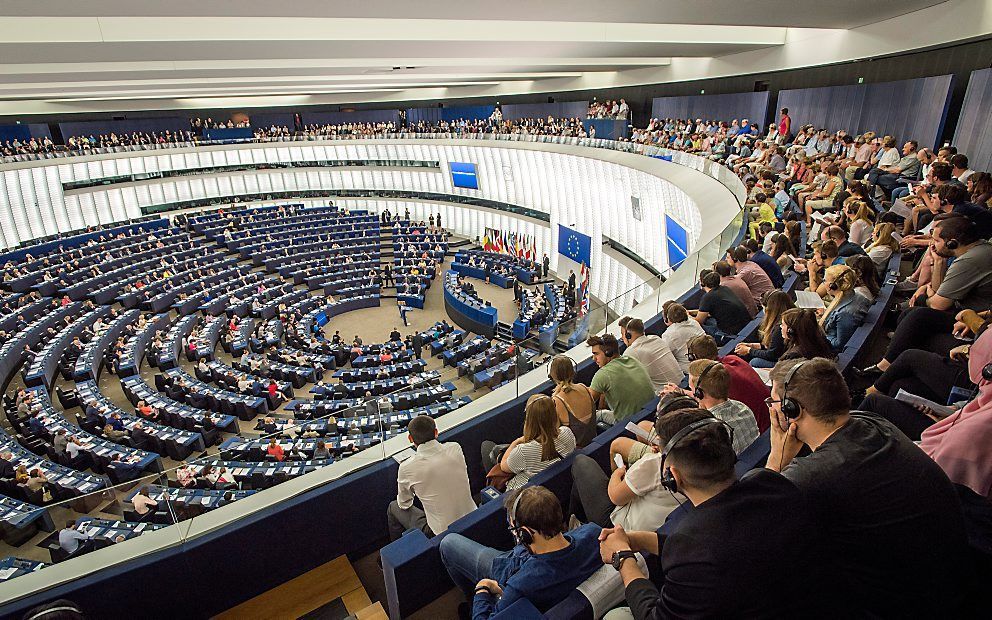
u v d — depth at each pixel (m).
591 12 10.60
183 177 41.34
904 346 4.54
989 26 10.59
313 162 44.78
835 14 12.30
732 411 3.49
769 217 10.12
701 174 16.50
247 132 42.88
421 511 4.39
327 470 4.93
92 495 4.57
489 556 3.28
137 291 26.42
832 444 2.28
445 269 34.69
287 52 14.09
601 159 24.50
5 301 24.19
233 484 5.73
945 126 13.08
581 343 6.80
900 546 2.06
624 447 3.85
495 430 5.50
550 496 2.72
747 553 1.94
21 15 8.43
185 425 14.99
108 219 38.31
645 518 3.13
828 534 2.17
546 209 32.44
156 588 4.25
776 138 16.69
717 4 10.24
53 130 39.28
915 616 2.11
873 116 15.08
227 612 4.45
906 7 12.03
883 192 11.11
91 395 16.98
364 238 36.16
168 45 11.92
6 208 33.06
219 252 33.19
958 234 4.70
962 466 2.59
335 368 20.94
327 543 4.80
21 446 13.58
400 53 15.55
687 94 25.58
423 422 4.16
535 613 2.53
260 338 22.61
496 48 15.70
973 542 2.45
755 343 5.75
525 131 32.75
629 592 2.41
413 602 3.68
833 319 5.36
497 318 24.88
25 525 4.55
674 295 8.37
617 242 26.16
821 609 2.00
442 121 41.97
